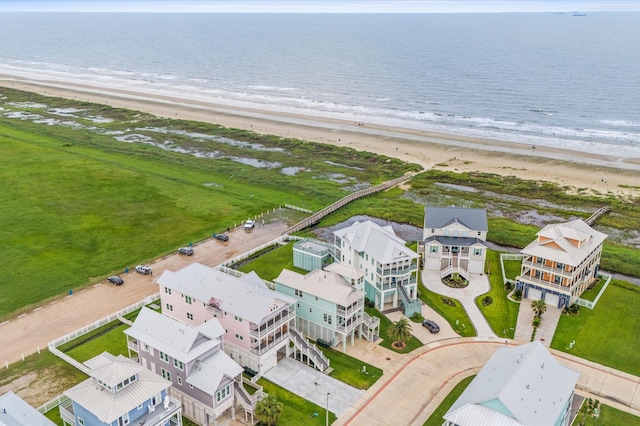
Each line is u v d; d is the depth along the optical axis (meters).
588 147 160.62
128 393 47.06
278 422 54.06
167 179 133.38
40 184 126.88
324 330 67.19
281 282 69.62
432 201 121.56
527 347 53.69
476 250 84.19
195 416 53.84
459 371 62.59
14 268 87.75
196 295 64.81
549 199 122.62
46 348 67.12
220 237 99.38
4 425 44.66
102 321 72.19
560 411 47.34
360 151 158.75
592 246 78.62
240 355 62.06
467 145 164.00
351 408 56.34
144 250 95.25
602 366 63.53
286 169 143.38
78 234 100.88
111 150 156.88
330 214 113.88
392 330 66.00
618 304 77.19
